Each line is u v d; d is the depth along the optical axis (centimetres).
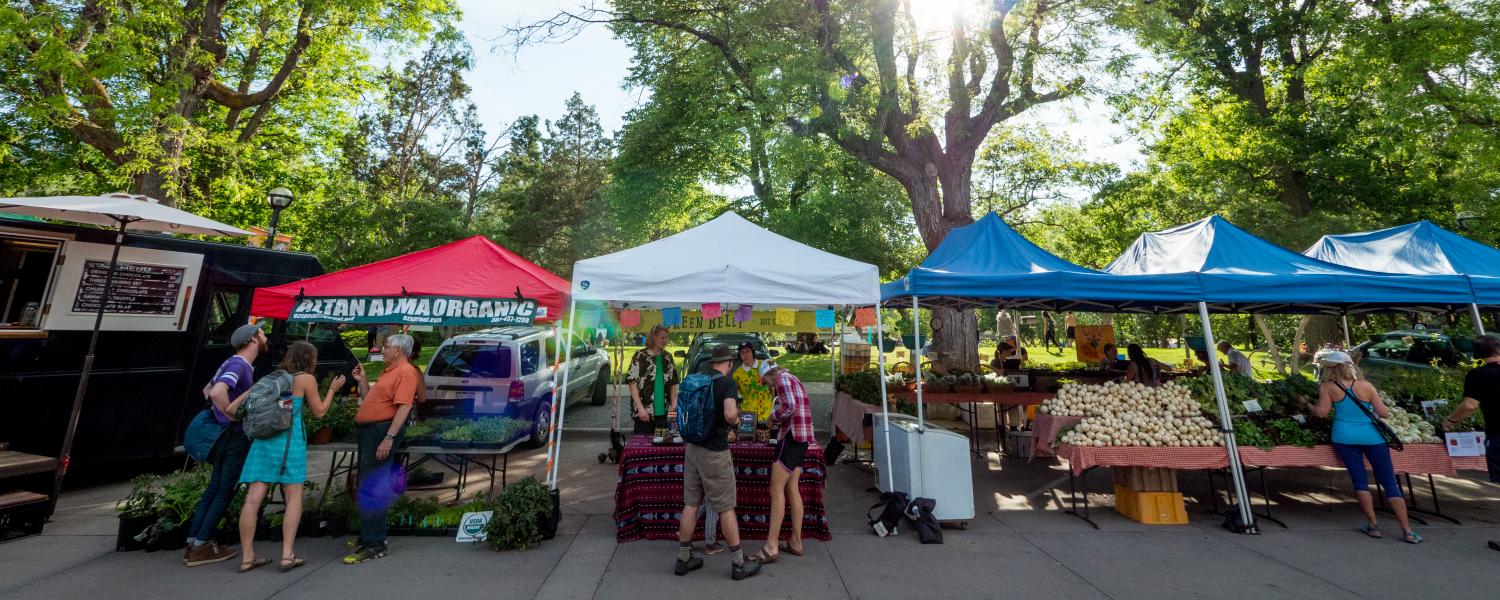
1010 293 581
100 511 566
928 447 554
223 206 1606
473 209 3628
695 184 2125
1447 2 1330
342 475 704
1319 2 1664
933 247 1377
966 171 1404
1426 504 615
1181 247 701
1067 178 2159
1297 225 1421
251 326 469
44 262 619
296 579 414
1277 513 591
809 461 514
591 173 3123
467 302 545
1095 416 591
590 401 1283
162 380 677
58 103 1137
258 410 419
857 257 1711
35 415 584
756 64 1312
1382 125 1442
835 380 895
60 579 408
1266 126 1725
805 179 1872
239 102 1484
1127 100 1384
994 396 835
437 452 527
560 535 514
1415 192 1605
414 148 3300
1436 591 404
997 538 517
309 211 1942
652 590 404
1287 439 556
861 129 1396
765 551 454
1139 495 564
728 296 548
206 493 441
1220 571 442
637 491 511
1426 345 1262
